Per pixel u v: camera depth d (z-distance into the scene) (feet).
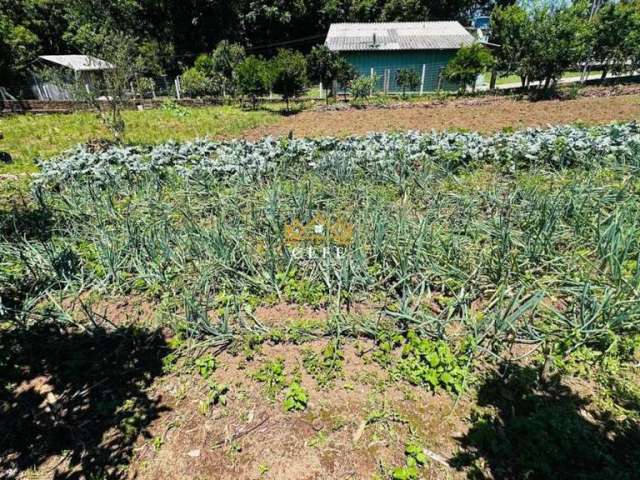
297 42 118.62
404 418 8.01
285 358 9.57
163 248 12.75
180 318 10.71
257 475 7.11
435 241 12.94
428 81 73.10
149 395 8.72
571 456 7.05
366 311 10.98
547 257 12.34
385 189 18.34
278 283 12.03
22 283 12.52
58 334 10.55
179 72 102.94
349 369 9.17
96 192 18.76
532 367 9.09
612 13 57.21
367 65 73.05
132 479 7.09
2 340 10.28
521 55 55.62
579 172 19.38
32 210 18.04
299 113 49.29
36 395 8.84
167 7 99.96
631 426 7.63
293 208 15.55
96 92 30.86
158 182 19.86
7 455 7.59
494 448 7.27
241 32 110.83
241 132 38.19
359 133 35.29
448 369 8.84
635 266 11.62
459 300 10.48
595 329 9.44
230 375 9.12
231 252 12.65
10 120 46.75
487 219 15.24
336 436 7.73
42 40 102.27
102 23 91.04
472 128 34.88
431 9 130.11
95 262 13.50
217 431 7.89
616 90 51.21
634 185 16.67
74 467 7.33
